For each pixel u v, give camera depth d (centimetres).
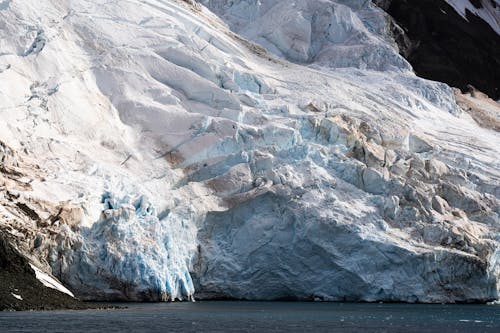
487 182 15188
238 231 13162
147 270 11769
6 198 11219
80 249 11450
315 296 12938
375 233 13050
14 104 13275
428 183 14575
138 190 12738
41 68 14112
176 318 9944
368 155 14538
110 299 11612
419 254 12812
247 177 13762
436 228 13350
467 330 9612
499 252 13400
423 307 12325
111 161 13462
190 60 15662
